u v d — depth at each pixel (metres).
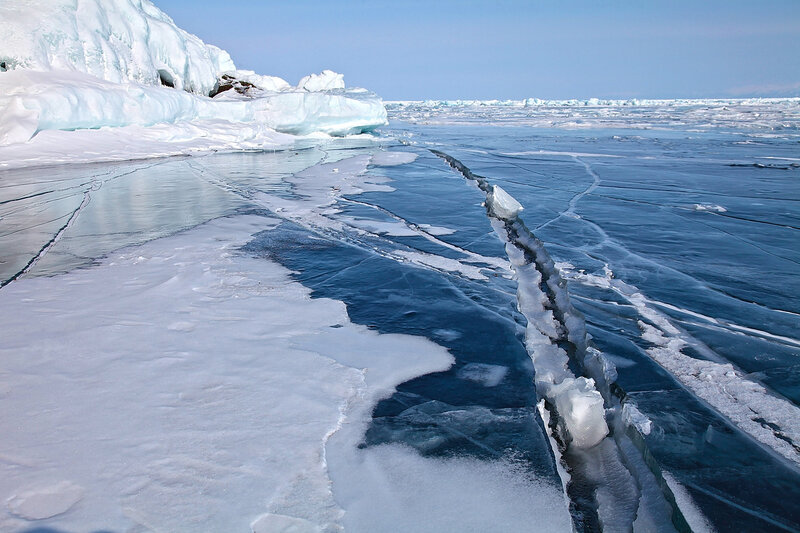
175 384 2.44
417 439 2.15
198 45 22.06
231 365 2.66
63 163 11.48
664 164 13.70
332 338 3.11
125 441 2.00
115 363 2.62
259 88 23.94
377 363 2.82
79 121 13.08
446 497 1.82
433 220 6.76
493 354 3.00
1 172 10.05
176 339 2.94
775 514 1.83
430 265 4.78
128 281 3.93
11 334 2.91
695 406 2.54
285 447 2.03
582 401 2.28
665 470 2.06
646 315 3.75
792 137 24.48
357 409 2.36
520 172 11.90
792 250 5.60
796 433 2.31
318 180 10.07
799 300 4.11
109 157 12.45
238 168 11.70
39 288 3.73
